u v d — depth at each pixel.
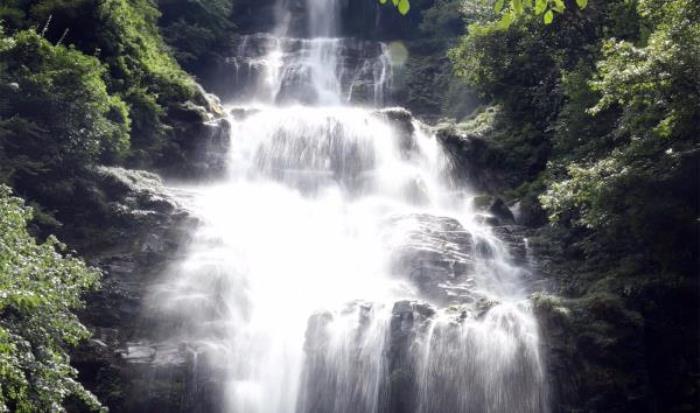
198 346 17.42
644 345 18.30
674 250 19.20
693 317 19.11
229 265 19.44
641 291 18.84
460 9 37.97
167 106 26.67
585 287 20.14
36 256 12.77
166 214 20.62
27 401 11.26
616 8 25.61
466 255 20.80
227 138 27.06
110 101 22.22
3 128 19.31
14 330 11.89
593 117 23.59
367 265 20.84
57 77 20.56
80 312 17.44
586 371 17.09
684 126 17.59
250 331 18.25
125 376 16.47
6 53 20.55
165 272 19.08
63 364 12.21
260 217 22.23
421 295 19.55
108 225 19.98
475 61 29.91
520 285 20.89
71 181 20.03
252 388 17.31
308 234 22.11
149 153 24.66
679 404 18.47
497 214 24.66
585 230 22.16
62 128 20.28
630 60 18.08
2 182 18.00
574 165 20.08
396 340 16.83
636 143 18.48
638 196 18.42
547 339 17.22
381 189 26.25
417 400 16.48
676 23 17.38
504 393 16.73
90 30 25.50
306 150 27.58
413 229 21.50
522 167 27.39
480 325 17.19
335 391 16.86
